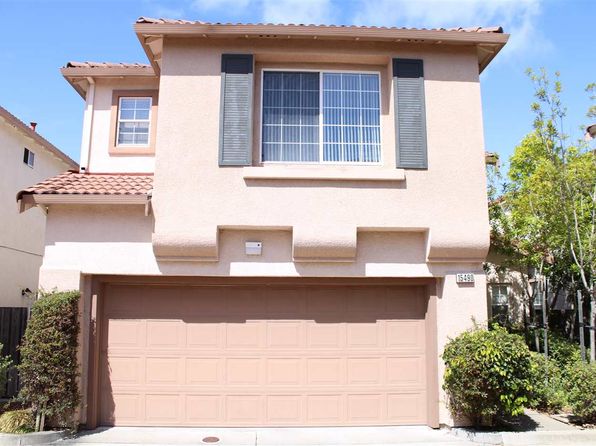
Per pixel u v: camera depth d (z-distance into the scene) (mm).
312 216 10258
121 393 10359
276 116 10930
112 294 10570
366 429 10312
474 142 10742
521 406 9688
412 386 10641
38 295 10023
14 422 9508
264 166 10617
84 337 10180
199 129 10422
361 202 10344
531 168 13969
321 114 11000
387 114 11086
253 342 10570
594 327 11938
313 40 10742
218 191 10234
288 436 9844
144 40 10688
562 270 14109
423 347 10742
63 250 10219
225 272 10281
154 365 10438
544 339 13203
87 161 12180
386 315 10781
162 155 10289
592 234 11875
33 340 9461
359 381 10586
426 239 10500
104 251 10227
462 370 9562
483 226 10469
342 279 10625
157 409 10344
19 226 17422
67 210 10320
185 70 10609
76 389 9734
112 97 12469
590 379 10078
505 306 15641
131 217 10312
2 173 16266
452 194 10531
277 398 10461
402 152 10547
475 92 10914
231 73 10625
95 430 10016
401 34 10531
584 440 9492
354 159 10914
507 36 10695
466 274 10539
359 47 10828
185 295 10633
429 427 10398
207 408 10375
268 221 10195
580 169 11992
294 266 10391
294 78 11102
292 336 10625
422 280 10719
